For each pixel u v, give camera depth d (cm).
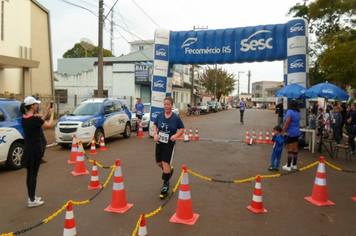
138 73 2570
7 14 1562
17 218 460
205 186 616
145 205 507
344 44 1227
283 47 1148
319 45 2027
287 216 464
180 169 758
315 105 1733
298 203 521
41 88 1884
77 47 4612
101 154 958
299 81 1090
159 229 415
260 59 1197
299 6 2094
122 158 894
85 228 420
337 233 407
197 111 3219
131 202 521
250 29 1202
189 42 1283
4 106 754
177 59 1304
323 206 509
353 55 1173
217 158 899
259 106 8025
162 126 544
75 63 3350
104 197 551
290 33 1111
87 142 1036
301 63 1087
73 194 569
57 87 2666
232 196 555
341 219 455
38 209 496
